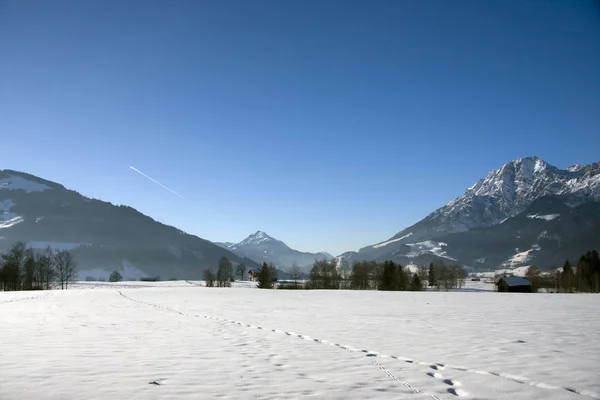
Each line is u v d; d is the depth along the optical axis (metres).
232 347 16.33
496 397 9.58
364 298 53.81
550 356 14.20
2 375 11.31
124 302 46.56
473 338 18.44
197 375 11.47
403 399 9.36
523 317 27.69
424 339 18.28
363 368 12.49
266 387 10.29
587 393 9.91
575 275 130.38
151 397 9.38
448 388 10.27
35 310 35.09
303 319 27.45
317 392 9.88
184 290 81.06
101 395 9.50
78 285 137.50
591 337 18.52
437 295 60.84
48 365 12.65
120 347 16.20
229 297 57.22
